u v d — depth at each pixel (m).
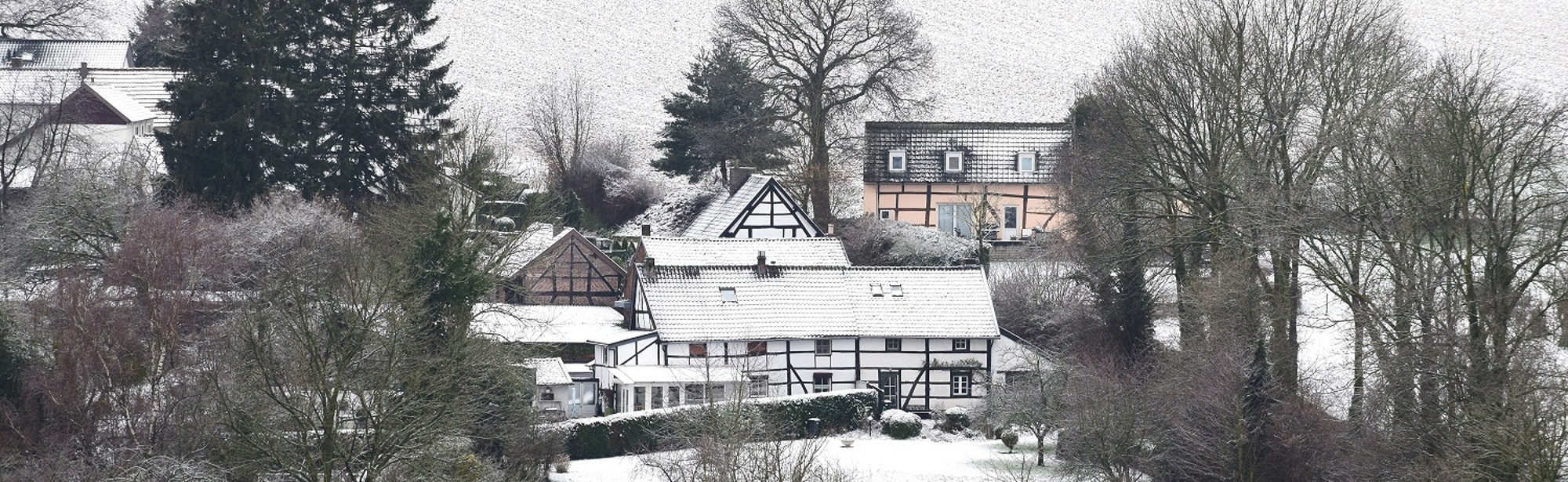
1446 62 43.59
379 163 65.75
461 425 38.41
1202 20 52.31
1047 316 66.06
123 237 51.50
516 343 48.22
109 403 39.94
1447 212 39.53
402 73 67.19
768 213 77.88
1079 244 61.66
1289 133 49.22
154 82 90.25
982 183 89.50
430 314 44.28
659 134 100.88
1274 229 43.22
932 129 91.06
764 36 84.94
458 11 158.62
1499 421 34.00
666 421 52.12
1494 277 38.06
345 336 35.47
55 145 62.41
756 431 44.94
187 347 44.53
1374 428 40.19
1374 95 47.16
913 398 64.56
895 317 64.94
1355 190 42.12
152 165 67.12
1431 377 38.09
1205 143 51.00
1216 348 45.09
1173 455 44.50
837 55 86.56
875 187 89.50
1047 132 91.00
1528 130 39.31
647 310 63.25
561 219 71.75
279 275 46.12
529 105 132.00
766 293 64.88
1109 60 139.50
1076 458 47.78
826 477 43.38
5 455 38.00
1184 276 52.34
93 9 88.75
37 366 40.66
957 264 78.44
